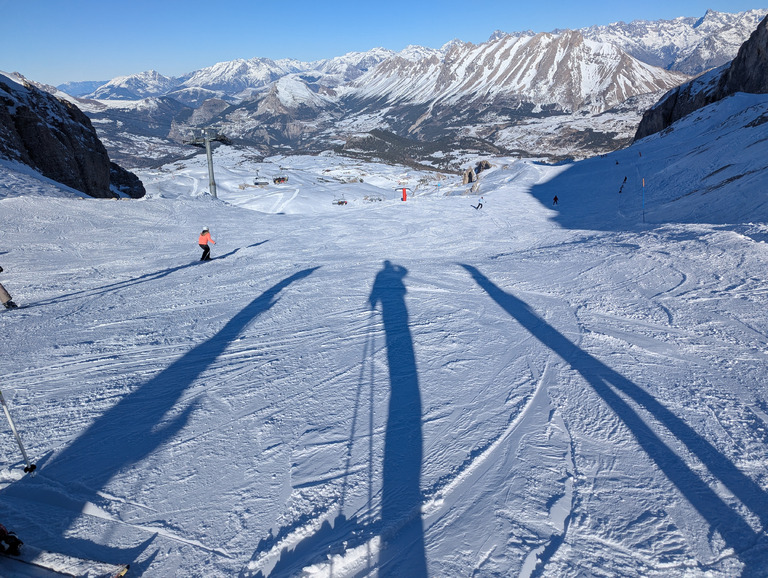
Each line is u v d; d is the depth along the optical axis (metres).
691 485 3.51
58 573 2.76
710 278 8.61
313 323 7.80
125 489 3.70
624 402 4.76
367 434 4.42
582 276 10.05
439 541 3.14
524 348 6.39
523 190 44.91
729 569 2.79
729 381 5.05
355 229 20.42
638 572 2.82
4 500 3.58
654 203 27.66
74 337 7.19
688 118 61.75
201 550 3.11
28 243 14.38
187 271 12.09
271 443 4.31
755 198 19.62
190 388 5.46
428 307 8.53
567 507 3.38
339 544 3.12
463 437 4.31
